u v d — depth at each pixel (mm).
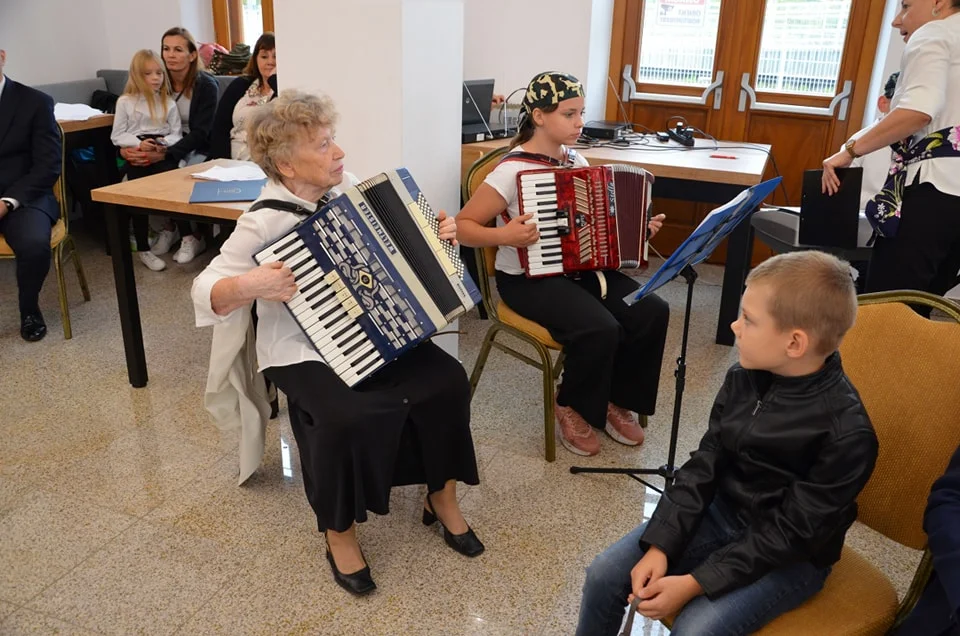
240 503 2119
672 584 1222
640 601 1239
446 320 1753
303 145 1714
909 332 1304
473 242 2186
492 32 3971
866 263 2836
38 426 2463
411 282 1726
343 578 1806
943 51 2271
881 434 1291
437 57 2494
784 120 3920
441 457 1836
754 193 1693
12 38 4320
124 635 1666
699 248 1751
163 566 1872
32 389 2689
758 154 3236
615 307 2281
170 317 3334
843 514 1192
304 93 1751
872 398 1311
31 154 3105
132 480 2201
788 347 1210
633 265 2254
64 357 2932
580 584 1846
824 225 2602
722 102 3992
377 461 1695
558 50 3869
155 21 4762
